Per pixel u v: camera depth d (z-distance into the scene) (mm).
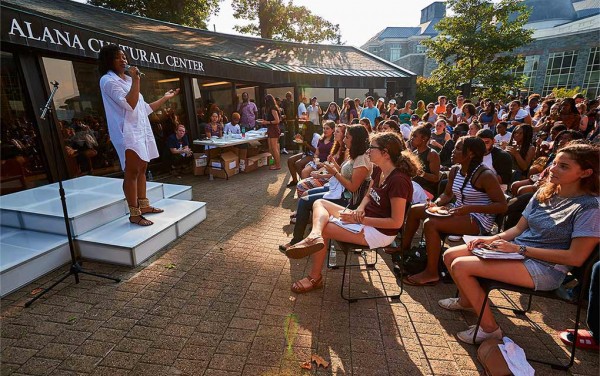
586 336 2256
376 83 13945
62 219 3287
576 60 28141
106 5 19531
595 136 5512
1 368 1965
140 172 3781
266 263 3375
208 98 9156
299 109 10961
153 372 1969
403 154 2672
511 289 2088
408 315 2590
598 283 2068
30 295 2701
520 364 1947
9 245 3115
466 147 2889
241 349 2176
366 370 2029
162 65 6418
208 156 7293
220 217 4688
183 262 3330
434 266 3020
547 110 8188
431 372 2020
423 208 3365
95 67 6070
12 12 4094
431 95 22516
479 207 2799
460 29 19812
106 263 3248
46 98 5219
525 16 18953
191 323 2418
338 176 3264
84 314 2484
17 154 4973
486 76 19891
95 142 6203
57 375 1931
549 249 2012
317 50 17031
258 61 11148
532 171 4703
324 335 2338
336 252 3768
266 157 8688
